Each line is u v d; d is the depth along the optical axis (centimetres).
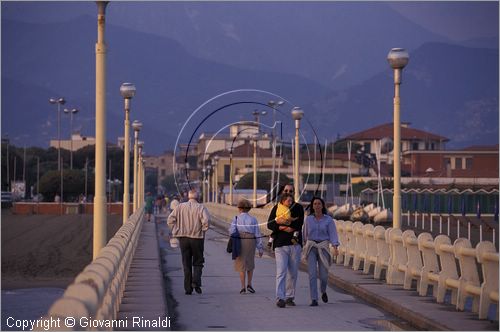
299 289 2880
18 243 7188
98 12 2362
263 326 2044
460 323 1919
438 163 16275
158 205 13300
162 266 3828
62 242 7269
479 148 16325
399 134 3130
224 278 3203
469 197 9369
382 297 2409
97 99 2352
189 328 2017
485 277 1952
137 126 7600
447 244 2273
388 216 8106
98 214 2359
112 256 1770
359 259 3322
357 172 15900
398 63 3106
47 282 4466
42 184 16050
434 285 2377
